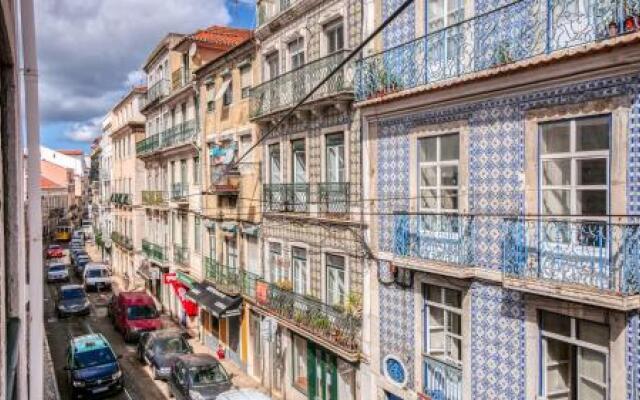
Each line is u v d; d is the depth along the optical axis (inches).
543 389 343.6
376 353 495.2
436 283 422.3
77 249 2060.8
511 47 346.0
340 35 546.6
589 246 313.0
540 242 336.2
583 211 318.0
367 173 498.6
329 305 559.2
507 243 346.0
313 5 575.2
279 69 657.6
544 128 337.4
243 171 772.0
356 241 517.3
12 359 144.4
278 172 682.2
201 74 913.5
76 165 3853.3
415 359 445.4
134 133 1481.3
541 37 329.1
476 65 371.6
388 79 454.0
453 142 407.8
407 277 453.1
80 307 1151.6
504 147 361.1
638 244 276.7
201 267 955.3
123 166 1654.8
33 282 189.5
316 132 582.2
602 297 284.5
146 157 1311.5
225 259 860.0
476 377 387.2
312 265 597.9
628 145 287.6
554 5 315.9
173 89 1087.0
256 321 752.3
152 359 767.1
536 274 327.9
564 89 319.6
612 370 295.7
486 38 364.8
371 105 477.7
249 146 754.8
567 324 328.8
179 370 643.5
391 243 472.1
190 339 981.2
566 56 305.1
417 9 428.1
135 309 994.1
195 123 957.8
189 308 957.2
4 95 162.4
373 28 480.4
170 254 1156.5
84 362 708.7
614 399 295.0
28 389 195.5
